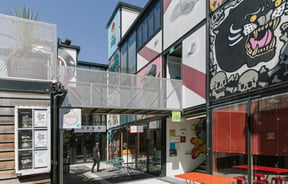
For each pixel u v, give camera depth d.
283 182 4.98
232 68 6.51
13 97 4.69
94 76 7.57
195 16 8.34
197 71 8.12
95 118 21.53
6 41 4.88
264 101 5.47
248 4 6.11
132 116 14.13
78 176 11.19
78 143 20.22
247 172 5.86
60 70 7.11
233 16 6.59
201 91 7.86
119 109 8.07
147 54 12.09
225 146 6.65
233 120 6.41
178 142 10.05
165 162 9.68
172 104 8.76
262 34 5.62
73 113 5.77
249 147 5.80
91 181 9.80
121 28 16.48
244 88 6.07
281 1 5.20
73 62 11.91
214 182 5.05
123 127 15.80
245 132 6.00
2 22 4.88
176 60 10.77
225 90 6.74
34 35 5.16
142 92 8.30
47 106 5.00
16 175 4.47
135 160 13.32
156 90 8.57
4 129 4.51
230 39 6.64
